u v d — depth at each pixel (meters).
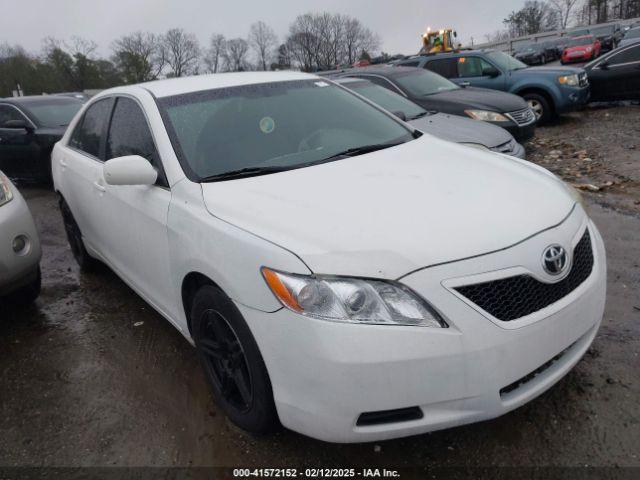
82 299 4.38
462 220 2.25
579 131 10.05
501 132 6.32
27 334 3.88
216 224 2.47
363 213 2.32
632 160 7.45
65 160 4.47
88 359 3.47
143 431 2.74
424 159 3.03
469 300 2.04
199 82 3.53
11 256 3.65
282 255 2.14
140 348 3.54
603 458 2.32
